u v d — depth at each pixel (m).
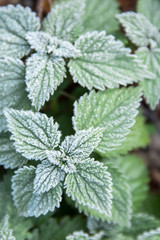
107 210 0.46
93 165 0.47
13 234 0.49
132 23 0.52
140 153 0.63
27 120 0.47
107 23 0.54
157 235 0.52
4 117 0.49
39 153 0.47
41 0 0.54
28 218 0.50
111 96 0.49
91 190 0.47
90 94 0.49
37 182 0.47
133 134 0.51
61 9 0.51
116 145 0.48
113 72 0.49
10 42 0.50
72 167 0.47
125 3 0.58
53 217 0.53
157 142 0.64
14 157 0.48
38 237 0.52
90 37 0.50
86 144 0.47
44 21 0.51
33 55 0.49
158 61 0.52
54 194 0.47
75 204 0.50
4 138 0.49
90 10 0.55
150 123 0.61
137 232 0.53
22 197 0.47
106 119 0.48
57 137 0.47
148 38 0.53
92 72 0.49
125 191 0.50
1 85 0.49
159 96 0.51
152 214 0.58
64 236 0.52
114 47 0.50
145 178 0.57
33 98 0.48
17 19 0.50
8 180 0.50
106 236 0.52
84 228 0.53
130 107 0.49
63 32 0.51
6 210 0.49
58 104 0.56
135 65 0.50
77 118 0.48
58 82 0.49
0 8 0.50
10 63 0.49
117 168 0.50
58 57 0.49
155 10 0.55
